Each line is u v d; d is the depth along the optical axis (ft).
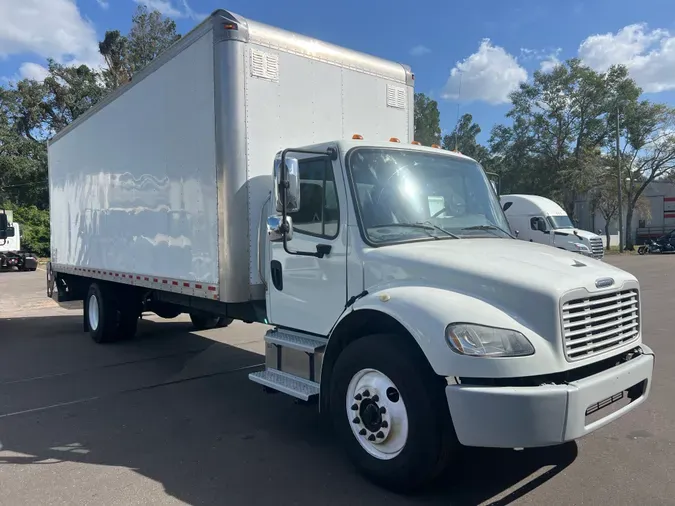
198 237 18.34
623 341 12.17
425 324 10.82
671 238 113.50
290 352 15.03
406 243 13.47
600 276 11.75
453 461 11.27
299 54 17.92
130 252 23.79
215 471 13.33
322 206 14.35
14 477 13.19
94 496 12.12
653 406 17.37
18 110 135.85
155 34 145.18
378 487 12.25
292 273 15.38
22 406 18.95
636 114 126.93
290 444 15.08
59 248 33.83
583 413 10.30
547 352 10.41
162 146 20.44
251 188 16.78
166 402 19.24
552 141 131.75
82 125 28.78
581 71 126.82
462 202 15.56
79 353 27.76
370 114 20.16
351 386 12.62
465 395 10.23
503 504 11.35
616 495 11.65
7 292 60.08
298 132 17.90
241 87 16.51
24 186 129.70
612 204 127.65
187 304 22.97
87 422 17.16
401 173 14.66
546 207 73.51
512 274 11.19
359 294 13.05
